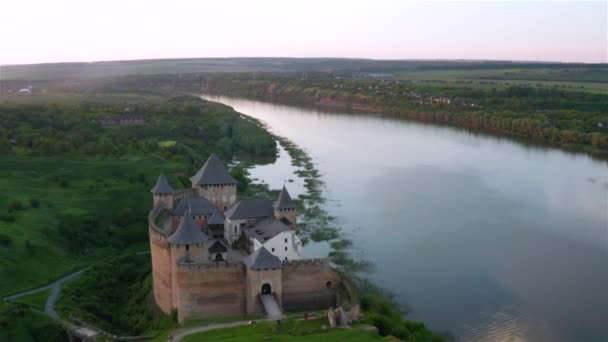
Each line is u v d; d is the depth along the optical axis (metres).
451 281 126.25
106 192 169.25
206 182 133.62
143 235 152.62
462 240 151.38
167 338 90.94
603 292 121.94
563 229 160.75
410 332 96.44
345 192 198.25
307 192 197.75
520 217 171.12
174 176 193.62
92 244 142.88
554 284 125.50
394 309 111.94
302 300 107.62
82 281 119.62
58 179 180.25
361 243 148.38
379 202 186.12
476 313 112.31
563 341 103.00
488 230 159.25
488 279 127.38
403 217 170.38
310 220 166.75
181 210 126.56
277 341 84.44
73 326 99.25
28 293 113.25
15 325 95.62
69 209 154.75
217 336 89.25
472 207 180.88
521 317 111.06
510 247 146.75
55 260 128.38
